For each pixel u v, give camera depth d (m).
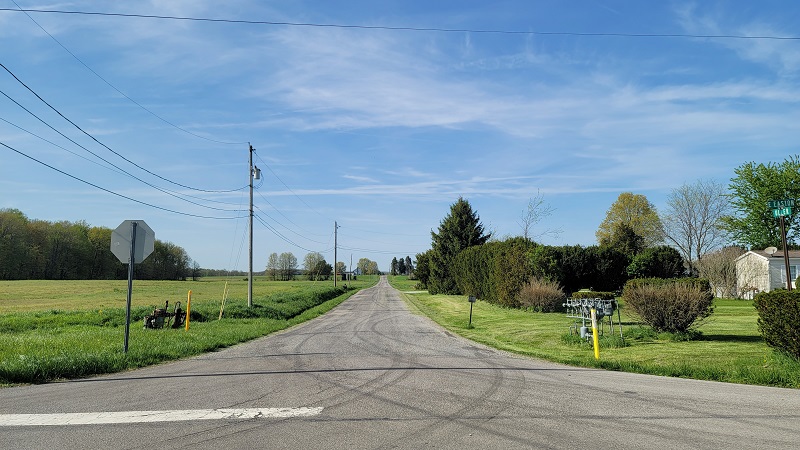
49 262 84.31
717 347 13.23
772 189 44.50
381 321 25.77
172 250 105.38
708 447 5.32
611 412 6.85
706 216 51.91
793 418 6.49
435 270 58.16
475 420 6.46
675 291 15.01
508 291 30.30
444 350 14.34
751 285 41.34
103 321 24.56
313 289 62.25
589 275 33.22
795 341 10.12
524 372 10.34
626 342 14.65
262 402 7.59
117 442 5.59
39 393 8.45
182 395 8.18
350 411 6.98
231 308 29.72
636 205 69.94
